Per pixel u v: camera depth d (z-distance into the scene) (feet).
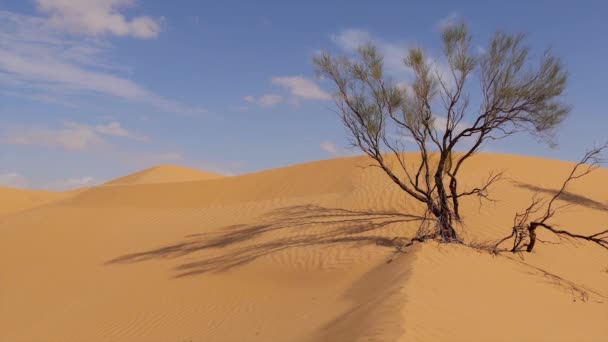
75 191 214.07
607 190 82.33
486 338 25.00
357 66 52.65
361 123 52.65
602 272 47.21
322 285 44.91
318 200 80.53
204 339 37.40
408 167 91.25
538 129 47.93
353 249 52.13
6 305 53.72
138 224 85.40
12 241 78.23
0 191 194.39
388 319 25.70
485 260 43.34
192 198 103.30
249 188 104.78
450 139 50.16
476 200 66.39
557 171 92.32
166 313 45.24
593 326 31.99
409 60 50.21
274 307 41.63
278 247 58.03
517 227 49.32
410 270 36.40
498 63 47.09
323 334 29.09
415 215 61.16
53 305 52.34
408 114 50.90
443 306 28.94
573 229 59.16
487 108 48.21
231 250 61.16
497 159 97.71
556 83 46.37
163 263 61.11
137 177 178.81
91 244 75.05
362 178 89.20
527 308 33.14
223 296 47.14
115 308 48.55
